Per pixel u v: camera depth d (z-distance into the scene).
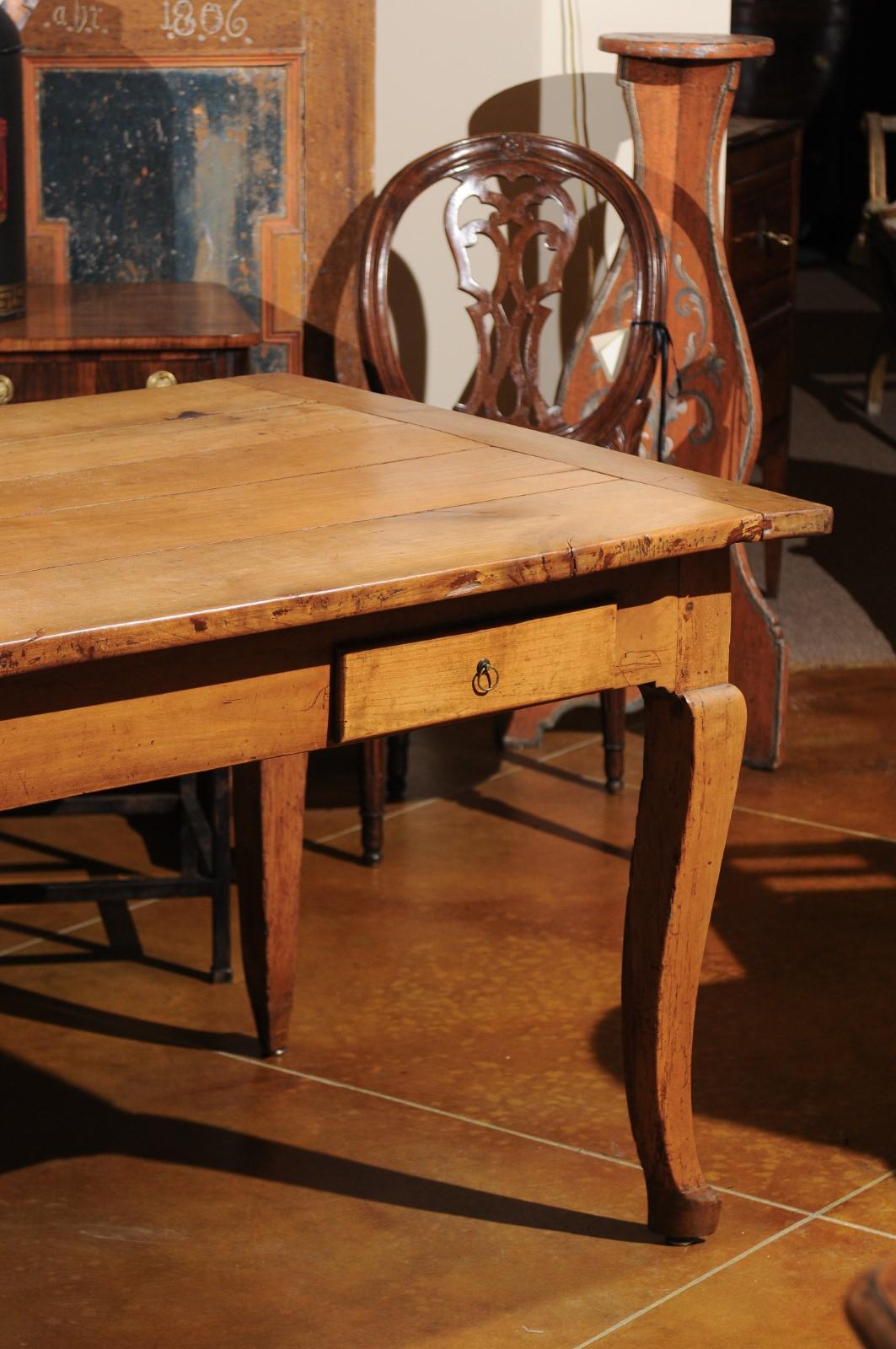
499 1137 2.42
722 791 2.02
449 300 3.80
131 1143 2.40
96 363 2.99
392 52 3.60
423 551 1.78
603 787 3.65
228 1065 2.61
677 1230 2.16
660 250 3.36
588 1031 2.71
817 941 2.99
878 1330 0.73
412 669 1.82
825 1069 2.59
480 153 3.39
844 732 3.91
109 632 1.55
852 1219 2.23
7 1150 2.38
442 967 2.90
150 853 3.34
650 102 3.54
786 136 4.43
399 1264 2.14
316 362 3.74
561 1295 2.08
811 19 9.04
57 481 2.05
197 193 3.59
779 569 4.65
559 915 3.09
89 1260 2.14
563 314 3.87
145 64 3.50
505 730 3.83
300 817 2.53
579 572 1.80
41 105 3.50
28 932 3.03
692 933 2.06
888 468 5.93
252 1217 2.23
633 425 3.39
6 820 3.48
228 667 1.73
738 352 3.61
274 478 2.07
